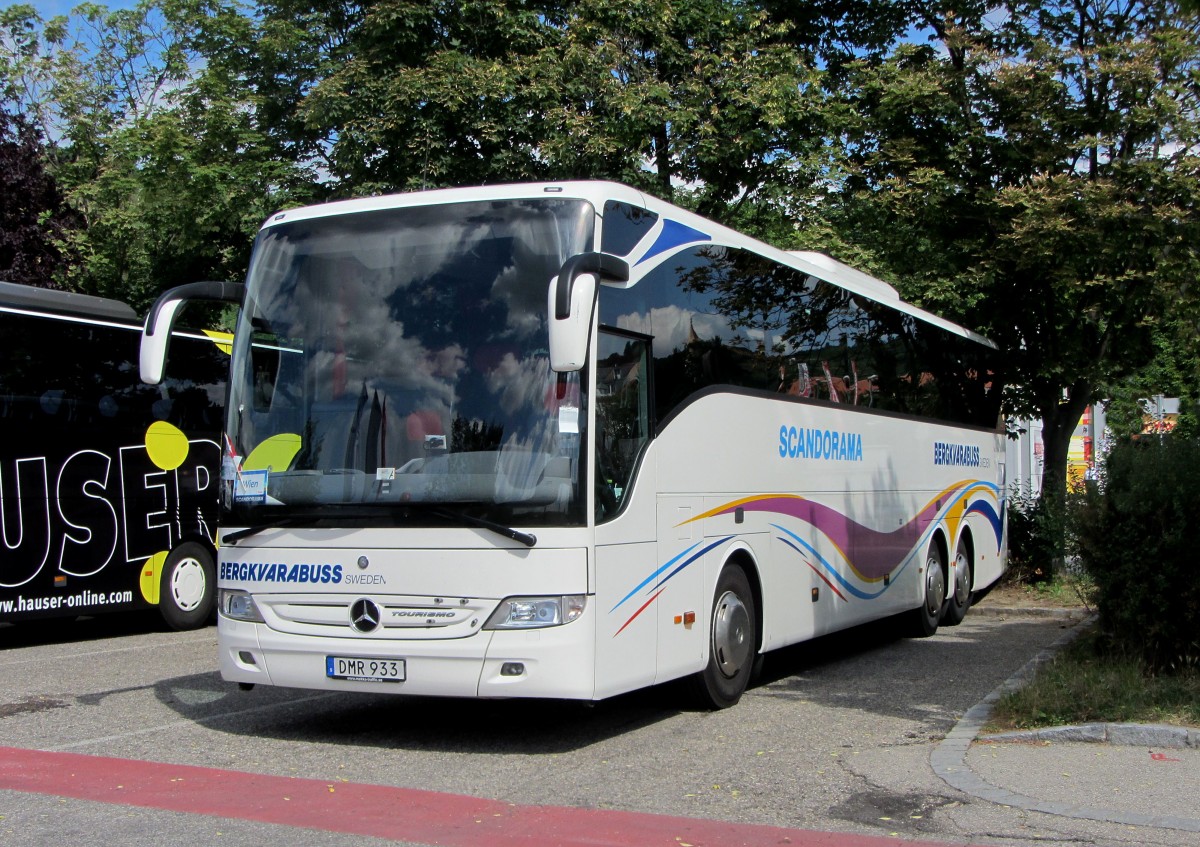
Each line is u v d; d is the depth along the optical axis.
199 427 14.94
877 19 21.95
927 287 17.66
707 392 9.22
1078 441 25.59
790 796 6.66
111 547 13.65
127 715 9.02
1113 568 9.17
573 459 7.46
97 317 13.73
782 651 13.31
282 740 8.14
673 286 8.91
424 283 7.96
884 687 10.62
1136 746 7.65
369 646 7.59
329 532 7.76
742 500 9.72
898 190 17.48
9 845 5.65
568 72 20.58
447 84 20.30
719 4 21.73
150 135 24.36
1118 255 15.77
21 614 12.56
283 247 8.43
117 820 6.08
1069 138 16.88
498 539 7.39
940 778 7.01
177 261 25.44
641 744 8.06
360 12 24.36
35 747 7.85
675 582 8.54
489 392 7.62
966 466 16.14
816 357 11.59
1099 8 17.62
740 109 20.19
